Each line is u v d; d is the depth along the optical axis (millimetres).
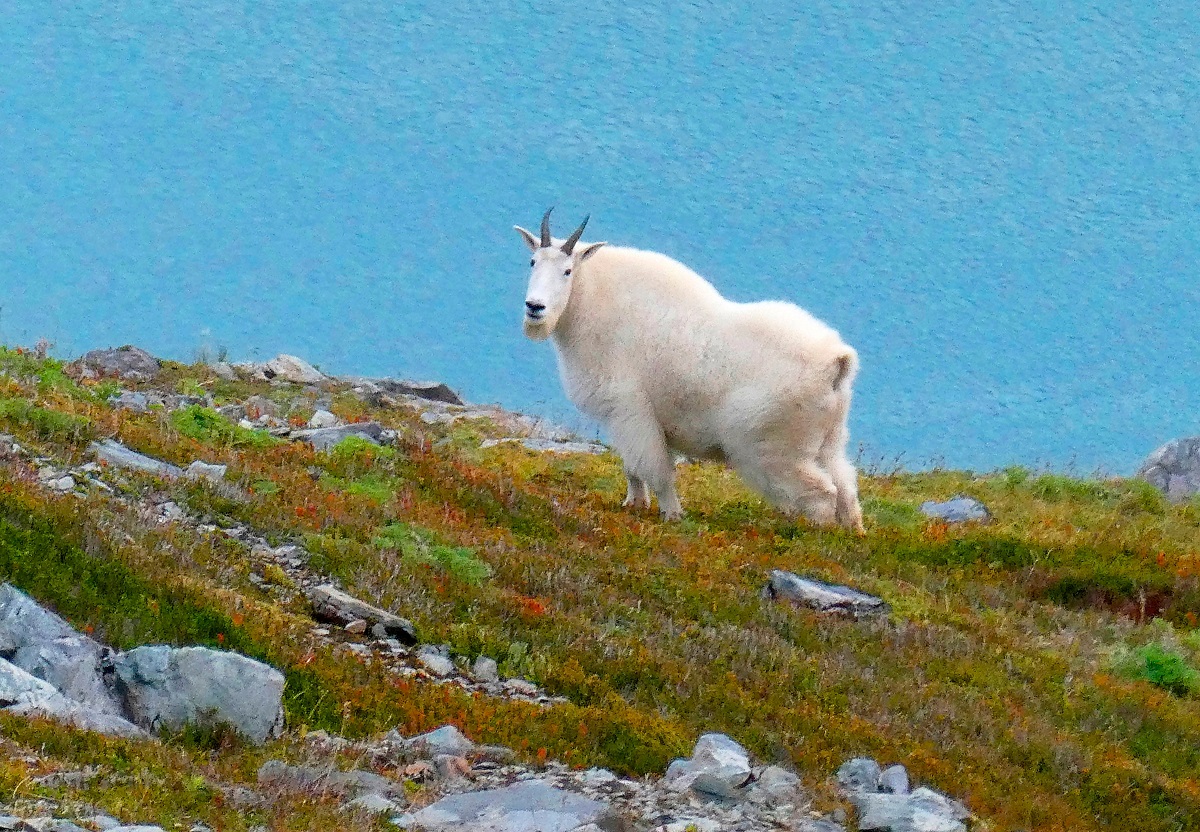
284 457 51938
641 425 55406
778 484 55438
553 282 54312
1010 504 67188
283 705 30938
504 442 71312
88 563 33781
